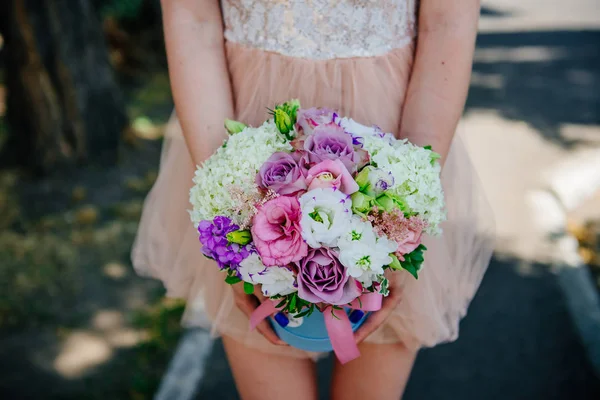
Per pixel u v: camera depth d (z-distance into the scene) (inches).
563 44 361.7
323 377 108.6
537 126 235.1
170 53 61.2
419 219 50.3
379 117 61.4
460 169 66.1
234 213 50.7
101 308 125.8
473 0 57.9
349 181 49.1
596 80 292.0
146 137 205.6
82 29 173.2
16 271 136.2
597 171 195.5
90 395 103.2
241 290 58.1
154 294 130.3
